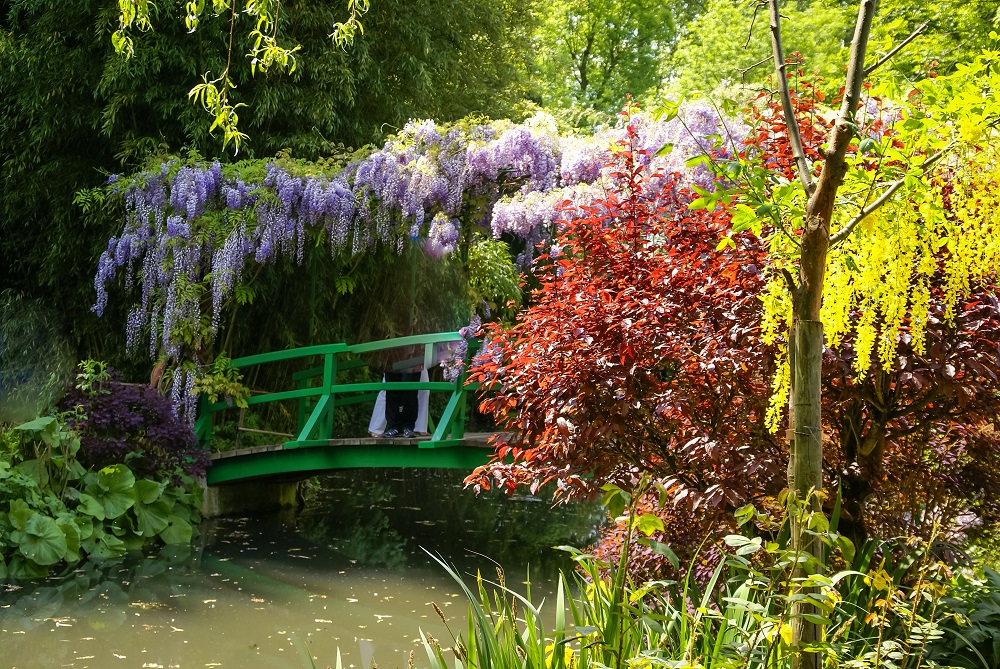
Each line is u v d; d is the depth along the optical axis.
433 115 14.81
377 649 6.07
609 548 4.45
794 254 2.57
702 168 7.10
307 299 12.27
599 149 8.95
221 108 4.38
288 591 7.50
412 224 10.20
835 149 2.33
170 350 9.95
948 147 2.35
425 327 13.44
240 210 10.19
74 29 10.94
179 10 10.90
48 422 8.63
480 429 14.95
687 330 4.00
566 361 4.03
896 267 2.45
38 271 11.38
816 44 14.25
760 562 3.43
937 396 3.68
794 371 2.46
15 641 5.96
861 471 3.91
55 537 7.84
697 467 3.92
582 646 2.60
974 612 3.18
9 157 11.27
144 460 9.41
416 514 11.43
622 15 23.52
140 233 10.05
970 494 4.31
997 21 8.37
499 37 16.16
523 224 9.20
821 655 2.45
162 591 7.36
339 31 4.70
